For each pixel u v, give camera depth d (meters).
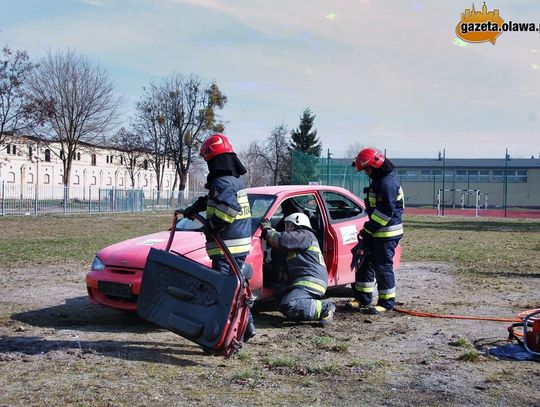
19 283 9.85
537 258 14.05
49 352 5.49
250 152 65.06
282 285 7.26
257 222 7.34
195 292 5.27
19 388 4.46
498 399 4.41
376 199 7.57
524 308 8.04
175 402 4.22
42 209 35.50
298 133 64.19
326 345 5.96
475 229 25.91
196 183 77.38
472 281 10.55
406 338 6.34
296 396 4.42
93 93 50.03
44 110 43.97
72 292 9.05
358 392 4.53
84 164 73.12
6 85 42.19
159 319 5.41
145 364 5.18
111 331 6.55
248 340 6.11
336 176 34.44
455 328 6.83
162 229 23.42
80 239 18.23
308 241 6.95
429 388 4.64
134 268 6.75
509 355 5.61
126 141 61.03
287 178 63.22
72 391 4.40
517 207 72.25
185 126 58.81
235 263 5.36
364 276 7.85
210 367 5.15
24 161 63.84
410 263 13.18
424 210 56.78
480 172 73.69
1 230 22.38
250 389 4.56
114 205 40.97
